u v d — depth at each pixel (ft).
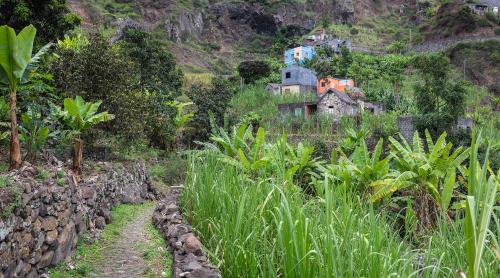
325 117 83.41
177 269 13.57
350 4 269.44
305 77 141.18
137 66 56.70
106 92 34.42
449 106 67.92
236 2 254.68
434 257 11.96
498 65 177.06
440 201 27.61
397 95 121.70
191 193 18.66
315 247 9.26
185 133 66.18
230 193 15.25
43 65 35.40
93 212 22.53
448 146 30.27
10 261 12.10
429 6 272.72
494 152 46.39
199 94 68.33
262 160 21.25
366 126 73.20
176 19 216.33
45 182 16.19
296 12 264.31
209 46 227.40
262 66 156.76
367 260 9.83
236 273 12.38
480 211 6.17
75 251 17.94
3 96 26.11
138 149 48.70
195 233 17.13
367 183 33.60
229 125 67.41
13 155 20.06
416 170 31.19
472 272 5.87
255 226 12.48
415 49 217.77
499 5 233.96
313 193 27.81
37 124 23.54
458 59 187.11
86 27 154.81
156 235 20.54
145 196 39.37
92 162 31.76
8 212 12.05
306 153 37.35
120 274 15.29
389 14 281.54
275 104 108.58
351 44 219.61
